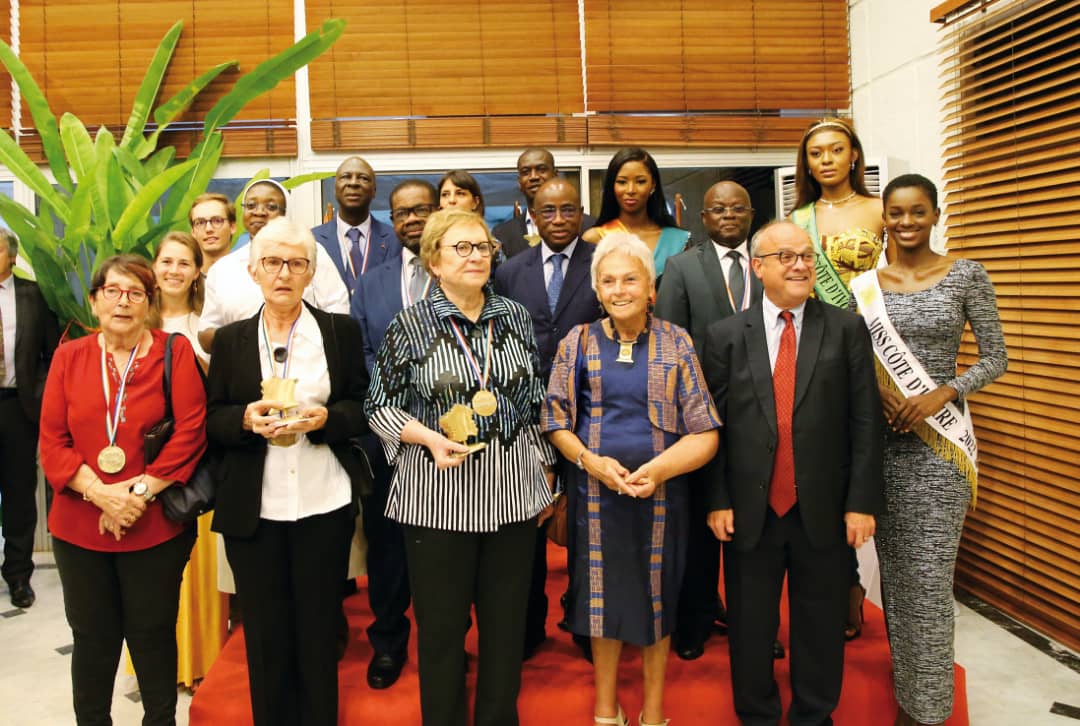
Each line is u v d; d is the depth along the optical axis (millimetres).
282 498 1945
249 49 4133
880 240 2584
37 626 3250
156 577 2016
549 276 2568
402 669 2348
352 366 2109
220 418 1956
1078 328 2900
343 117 4184
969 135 3326
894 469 2240
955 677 2336
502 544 1993
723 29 4297
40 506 4191
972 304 2236
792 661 2115
